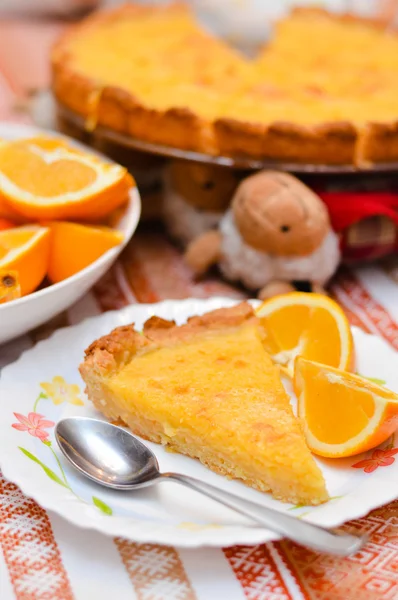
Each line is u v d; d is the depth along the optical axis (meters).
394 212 0.69
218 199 0.72
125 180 0.64
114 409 0.57
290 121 0.72
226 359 0.58
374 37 1.01
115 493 0.52
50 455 0.54
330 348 0.59
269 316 0.61
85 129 0.76
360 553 0.51
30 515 0.52
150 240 0.77
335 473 0.54
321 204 0.67
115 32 0.96
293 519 0.50
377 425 0.53
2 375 0.57
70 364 0.59
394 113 0.75
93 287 0.70
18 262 0.59
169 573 0.50
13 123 0.87
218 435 0.54
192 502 0.52
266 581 0.50
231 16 0.90
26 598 0.49
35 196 0.62
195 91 0.77
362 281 0.72
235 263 0.68
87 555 0.51
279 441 0.53
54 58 0.83
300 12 1.08
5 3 1.35
